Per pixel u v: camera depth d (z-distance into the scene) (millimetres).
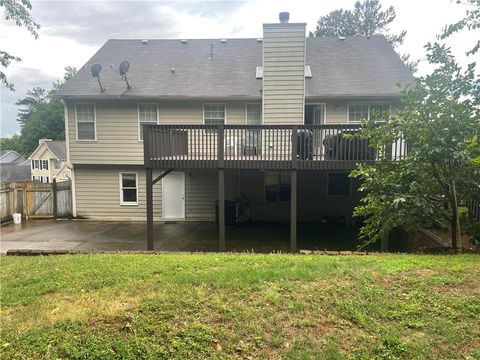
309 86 12219
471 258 4977
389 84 12172
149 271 4750
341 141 8492
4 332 3154
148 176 8766
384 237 7711
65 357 2797
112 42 15695
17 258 6363
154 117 12836
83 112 12977
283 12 11789
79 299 3836
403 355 2742
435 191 6094
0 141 60906
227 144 9492
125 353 2791
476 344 2859
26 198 13594
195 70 13641
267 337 2986
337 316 3262
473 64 5539
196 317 3277
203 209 13367
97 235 10742
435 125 5590
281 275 4258
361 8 28750
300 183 13047
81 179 13391
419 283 3859
